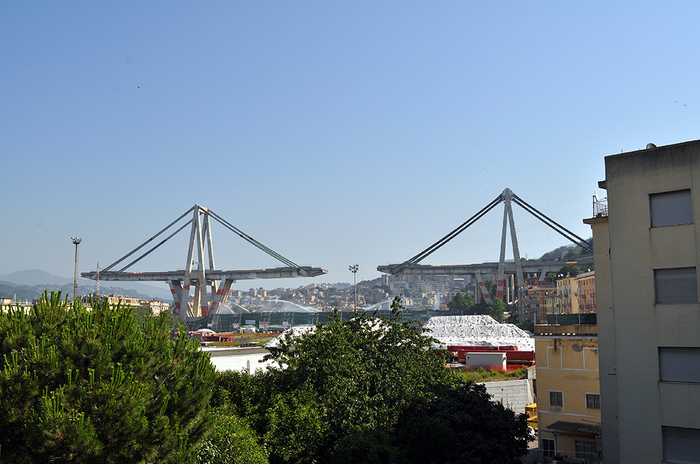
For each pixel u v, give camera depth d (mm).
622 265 27391
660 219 26938
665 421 25703
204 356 24812
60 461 18781
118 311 24625
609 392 32875
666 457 25734
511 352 86312
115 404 19828
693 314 25625
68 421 18719
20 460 19109
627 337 26922
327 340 36469
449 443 32625
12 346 22016
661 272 26672
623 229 27547
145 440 19875
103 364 21281
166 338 24844
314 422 31422
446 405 36062
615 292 27453
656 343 26281
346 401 33438
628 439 26359
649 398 26125
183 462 20531
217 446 25672
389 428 34031
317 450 31875
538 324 45406
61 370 20812
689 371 25672
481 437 34406
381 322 40125
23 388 19922
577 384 43156
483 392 38312
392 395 35625
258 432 31047
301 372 36094
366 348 38188
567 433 43125
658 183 26938
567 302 164625
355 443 30078
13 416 19391
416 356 39188
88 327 22531
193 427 22688
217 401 32219
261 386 35031
